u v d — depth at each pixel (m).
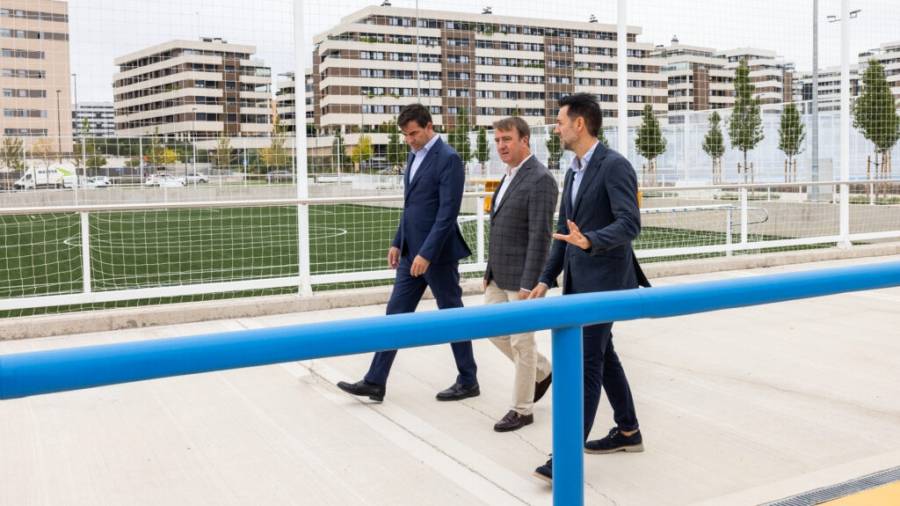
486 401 5.14
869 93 17.25
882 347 6.43
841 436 4.37
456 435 4.46
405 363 6.13
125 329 7.39
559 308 1.62
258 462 4.06
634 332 7.04
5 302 7.20
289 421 4.72
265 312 8.07
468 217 9.51
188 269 13.66
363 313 8.16
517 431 4.52
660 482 3.74
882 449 4.16
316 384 5.53
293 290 10.77
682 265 10.43
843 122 11.95
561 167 19.03
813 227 16.39
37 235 21.06
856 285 2.03
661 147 22.78
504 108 63.19
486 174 20.56
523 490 3.69
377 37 58.56
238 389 5.39
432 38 61.50
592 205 3.91
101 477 3.89
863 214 16.34
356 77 57.25
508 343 4.66
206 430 4.56
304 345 1.37
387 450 4.22
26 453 4.22
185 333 7.24
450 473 3.90
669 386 5.37
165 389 5.38
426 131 5.20
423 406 5.03
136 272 13.32
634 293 1.73
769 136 23.86
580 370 1.70
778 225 17.02
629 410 4.09
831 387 5.31
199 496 3.65
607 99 55.97
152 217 26.64
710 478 3.79
